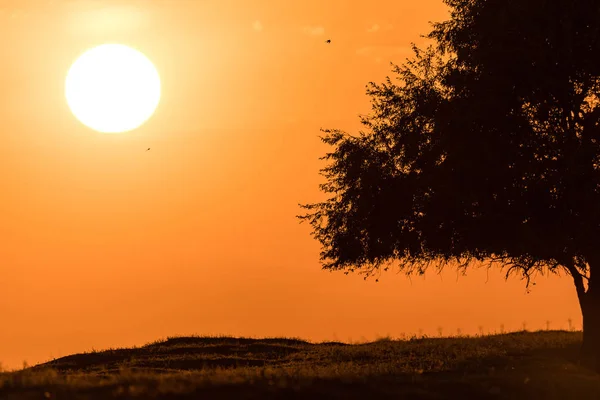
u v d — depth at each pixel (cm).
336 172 8575
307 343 11575
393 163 8300
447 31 8231
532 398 6084
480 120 7562
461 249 8019
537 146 7631
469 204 7700
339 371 6794
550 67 7550
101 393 5191
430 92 8144
